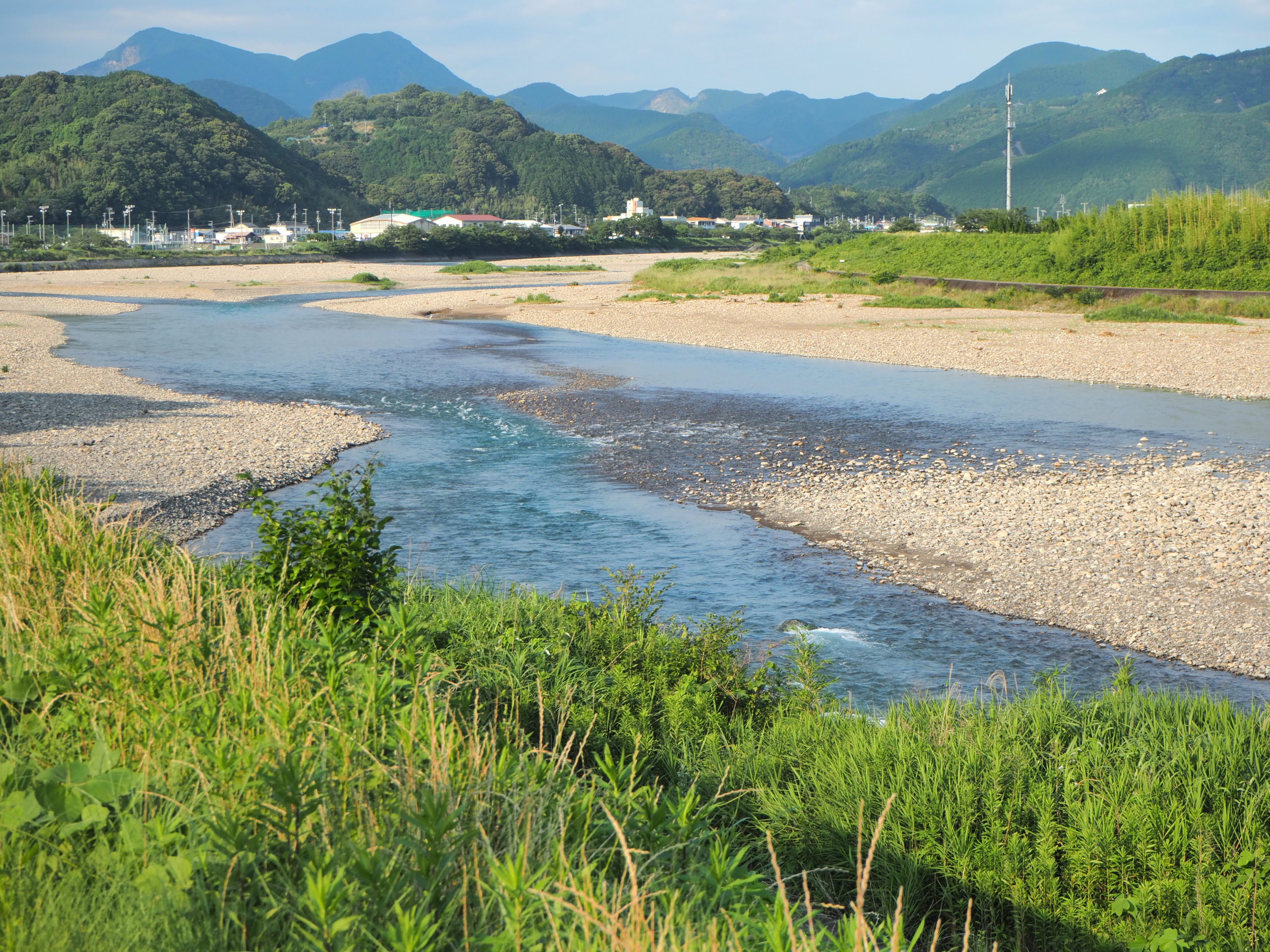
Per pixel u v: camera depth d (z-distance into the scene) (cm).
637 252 18225
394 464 2041
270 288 8525
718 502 1758
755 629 1155
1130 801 589
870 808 622
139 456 1942
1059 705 784
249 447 2094
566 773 509
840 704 883
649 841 434
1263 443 2200
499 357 3922
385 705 533
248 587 805
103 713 482
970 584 1303
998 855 563
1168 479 1834
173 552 936
